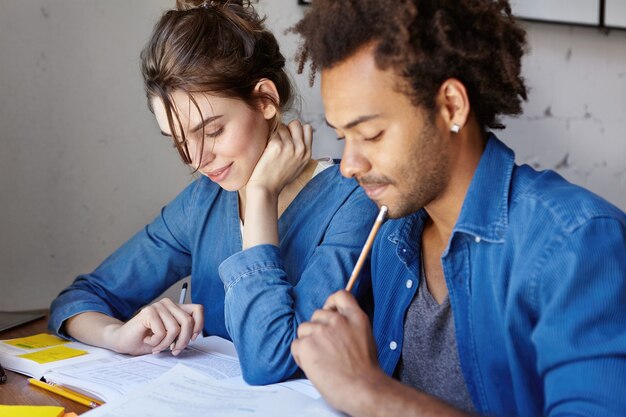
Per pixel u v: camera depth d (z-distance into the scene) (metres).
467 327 0.92
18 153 1.83
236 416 0.88
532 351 0.83
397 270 1.04
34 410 0.97
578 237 0.78
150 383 1.00
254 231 1.19
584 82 2.28
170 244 1.48
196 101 1.15
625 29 2.25
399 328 1.02
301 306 1.13
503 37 0.89
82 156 1.88
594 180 2.34
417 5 0.83
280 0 1.97
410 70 0.81
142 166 1.94
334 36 0.83
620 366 0.72
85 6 1.85
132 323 1.22
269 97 1.23
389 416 0.78
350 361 0.82
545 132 2.25
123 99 1.91
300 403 0.92
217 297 1.40
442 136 0.86
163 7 1.92
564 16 2.17
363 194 1.27
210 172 1.22
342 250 1.20
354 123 0.84
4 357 1.19
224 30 1.19
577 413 0.71
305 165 1.33
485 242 0.89
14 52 1.81
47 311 1.61
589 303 0.75
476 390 0.92
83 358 1.20
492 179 0.90
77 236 1.90
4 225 1.84
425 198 0.88
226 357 1.23
